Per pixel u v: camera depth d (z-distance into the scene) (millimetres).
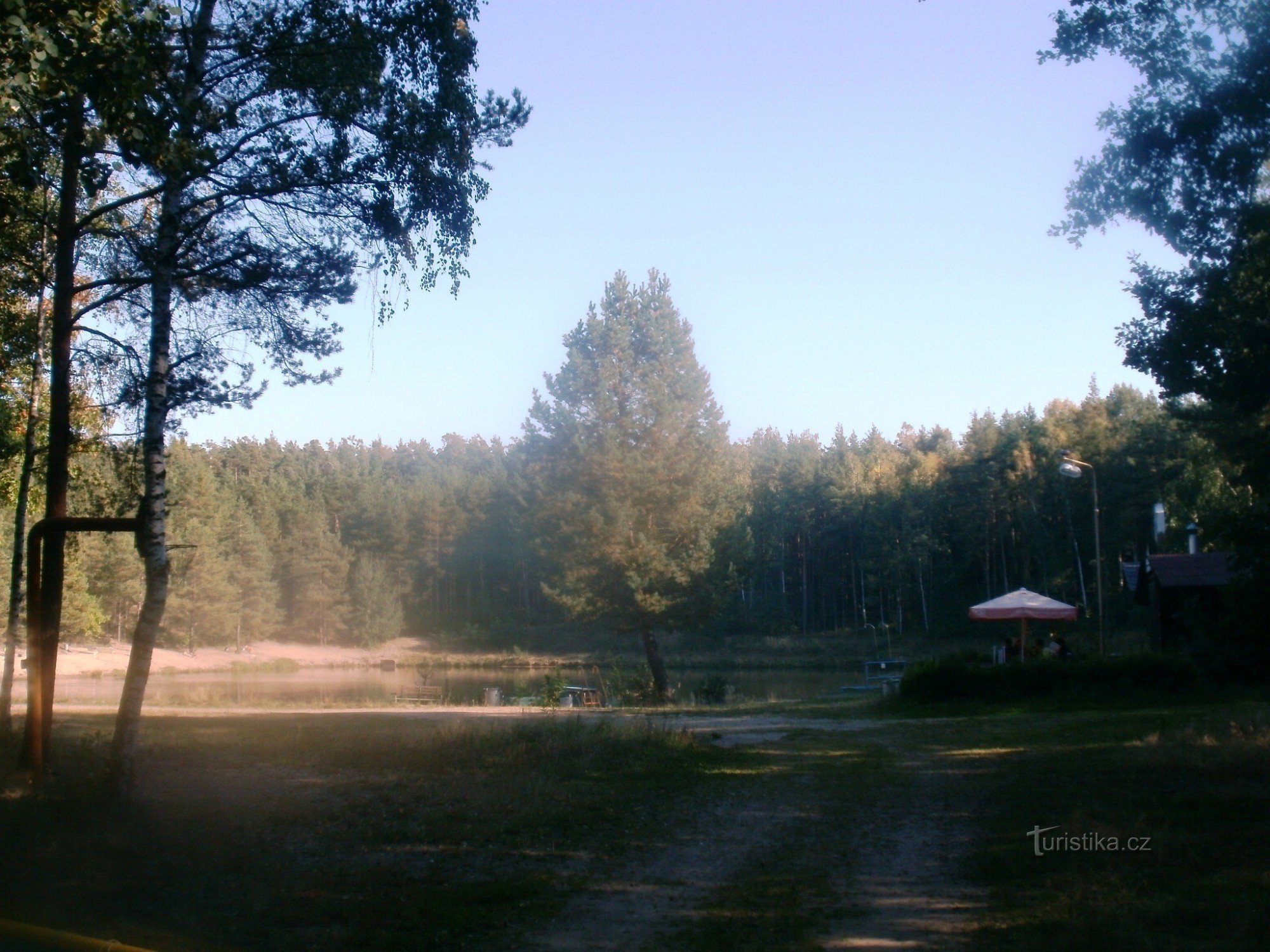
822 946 6035
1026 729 16172
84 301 15180
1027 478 63062
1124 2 11820
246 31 11406
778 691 38406
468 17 12094
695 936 6273
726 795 11156
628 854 8484
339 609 76750
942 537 71688
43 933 6160
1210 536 20531
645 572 35406
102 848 8312
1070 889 6785
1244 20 11367
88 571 53438
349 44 11367
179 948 5984
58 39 8609
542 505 37906
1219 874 6785
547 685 30781
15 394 16672
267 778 12305
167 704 27328
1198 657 22156
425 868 7961
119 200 12148
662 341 37312
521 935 6312
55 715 20609
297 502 82938
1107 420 62594
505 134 12680
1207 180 12227
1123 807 9211
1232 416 22766
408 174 11898
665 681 36500
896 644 66625
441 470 103875
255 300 12805
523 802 10602
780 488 82750
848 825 9539
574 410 37344
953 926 6328
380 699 36156
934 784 11586
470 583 86625
